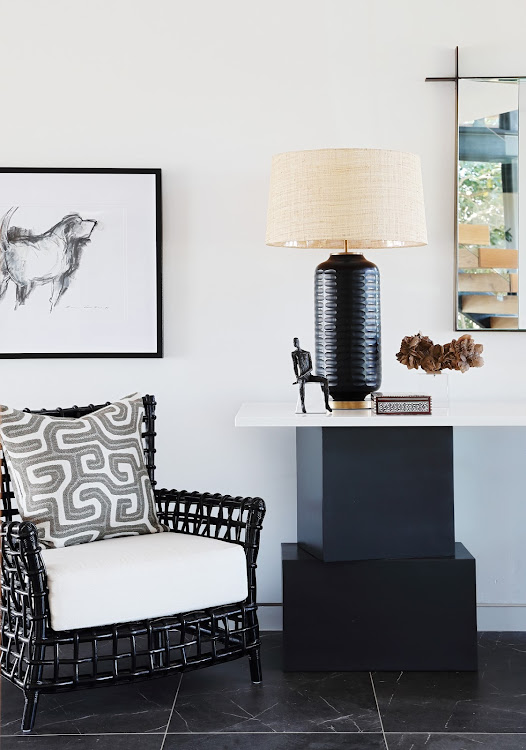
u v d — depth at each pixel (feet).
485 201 10.15
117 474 8.68
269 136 10.26
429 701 7.96
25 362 10.32
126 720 7.61
